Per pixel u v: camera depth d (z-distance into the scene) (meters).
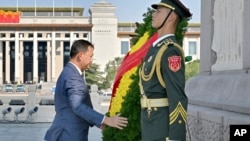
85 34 98.00
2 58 102.50
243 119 4.59
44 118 21.47
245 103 5.00
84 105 4.36
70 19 98.25
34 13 103.12
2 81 102.00
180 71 3.39
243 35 5.53
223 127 5.01
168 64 3.40
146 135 3.62
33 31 99.50
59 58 100.25
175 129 3.33
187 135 6.61
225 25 6.28
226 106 5.58
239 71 5.66
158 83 3.52
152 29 4.82
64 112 4.50
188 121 6.56
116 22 96.38
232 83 5.63
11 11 100.69
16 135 14.76
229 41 6.10
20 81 100.38
